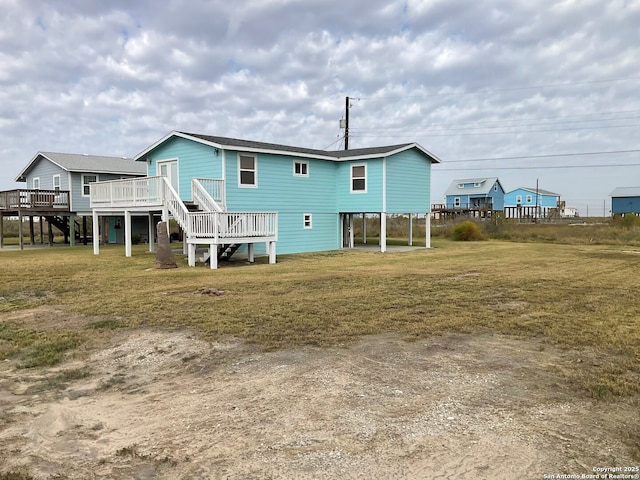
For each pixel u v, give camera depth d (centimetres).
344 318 726
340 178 2161
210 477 308
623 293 950
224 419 395
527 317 735
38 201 2467
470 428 369
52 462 332
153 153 2002
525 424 375
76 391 468
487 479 300
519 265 1468
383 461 323
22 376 511
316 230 2089
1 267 1447
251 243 1555
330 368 514
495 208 6303
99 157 3005
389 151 1997
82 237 2995
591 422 378
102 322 719
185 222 1489
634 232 2691
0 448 353
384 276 1193
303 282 1086
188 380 492
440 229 3300
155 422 393
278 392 450
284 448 343
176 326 691
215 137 1856
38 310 824
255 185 1820
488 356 551
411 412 400
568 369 503
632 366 509
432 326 680
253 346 595
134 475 313
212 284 1059
